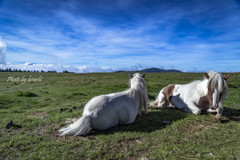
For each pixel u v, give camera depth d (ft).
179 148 12.14
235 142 12.93
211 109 19.71
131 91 18.48
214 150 11.79
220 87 16.89
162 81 82.84
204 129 15.66
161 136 14.16
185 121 17.79
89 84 67.77
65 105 27.63
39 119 19.10
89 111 15.34
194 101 20.94
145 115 20.40
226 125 16.57
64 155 11.27
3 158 11.02
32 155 11.27
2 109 25.09
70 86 60.39
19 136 14.16
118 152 11.75
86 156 11.20
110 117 15.74
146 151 11.89
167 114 20.67
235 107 24.35
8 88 54.70
